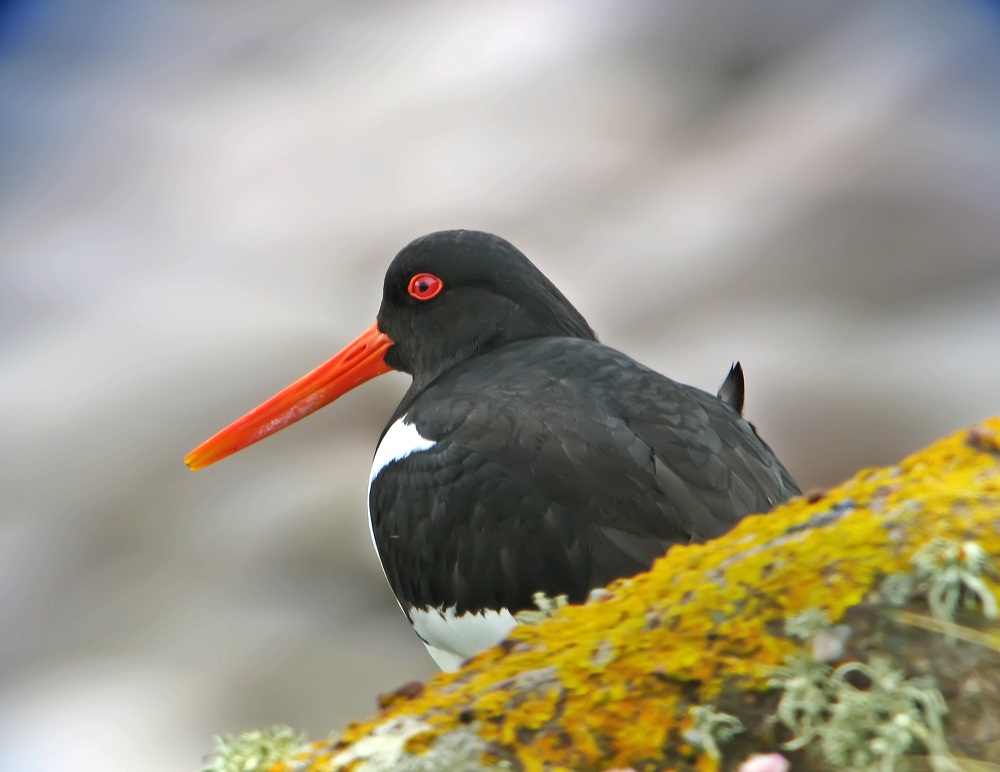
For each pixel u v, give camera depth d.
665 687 3.05
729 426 3.53
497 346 3.59
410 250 3.61
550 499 3.51
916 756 2.80
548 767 3.03
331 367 3.64
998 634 2.87
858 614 2.96
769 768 2.84
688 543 3.49
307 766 3.24
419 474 3.53
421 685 3.38
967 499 3.07
